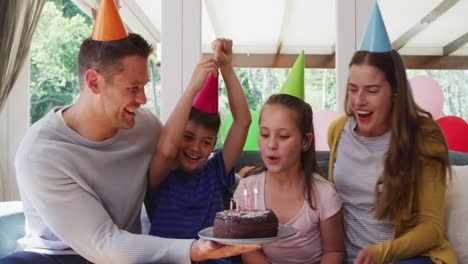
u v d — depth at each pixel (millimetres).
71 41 2908
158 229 1471
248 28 2375
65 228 1249
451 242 1482
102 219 1251
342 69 2279
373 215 1427
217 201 1548
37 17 2598
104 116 1333
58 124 1339
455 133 2102
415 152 1362
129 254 1184
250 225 1127
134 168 1435
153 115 1567
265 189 1521
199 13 2324
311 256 1475
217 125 1516
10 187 2854
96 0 2748
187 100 1434
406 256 1279
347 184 1495
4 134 2850
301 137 1456
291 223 1463
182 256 1154
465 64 2363
